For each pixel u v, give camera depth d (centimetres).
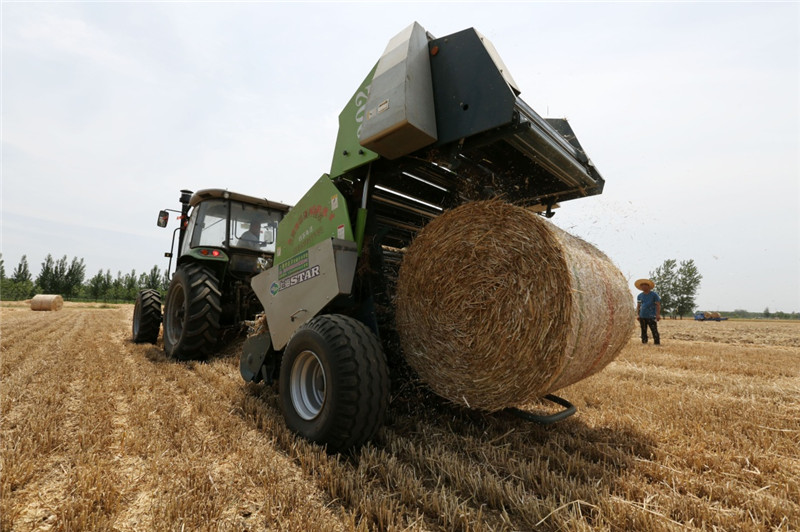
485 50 233
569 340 209
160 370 427
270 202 567
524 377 221
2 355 506
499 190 328
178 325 518
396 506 168
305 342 251
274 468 204
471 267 244
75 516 159
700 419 294
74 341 670
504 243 234
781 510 169
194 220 558
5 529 152
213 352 495
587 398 349
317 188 306
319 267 275
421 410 303
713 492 187
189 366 456
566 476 203
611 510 167
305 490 186
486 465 214
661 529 156
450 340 249
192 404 313
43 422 255
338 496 183
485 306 235
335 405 221
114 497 171
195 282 472
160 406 301
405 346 277
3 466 196
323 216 295
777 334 1388
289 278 308
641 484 192
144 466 206
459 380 245
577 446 245
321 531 153
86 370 418
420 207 350
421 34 260
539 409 324
